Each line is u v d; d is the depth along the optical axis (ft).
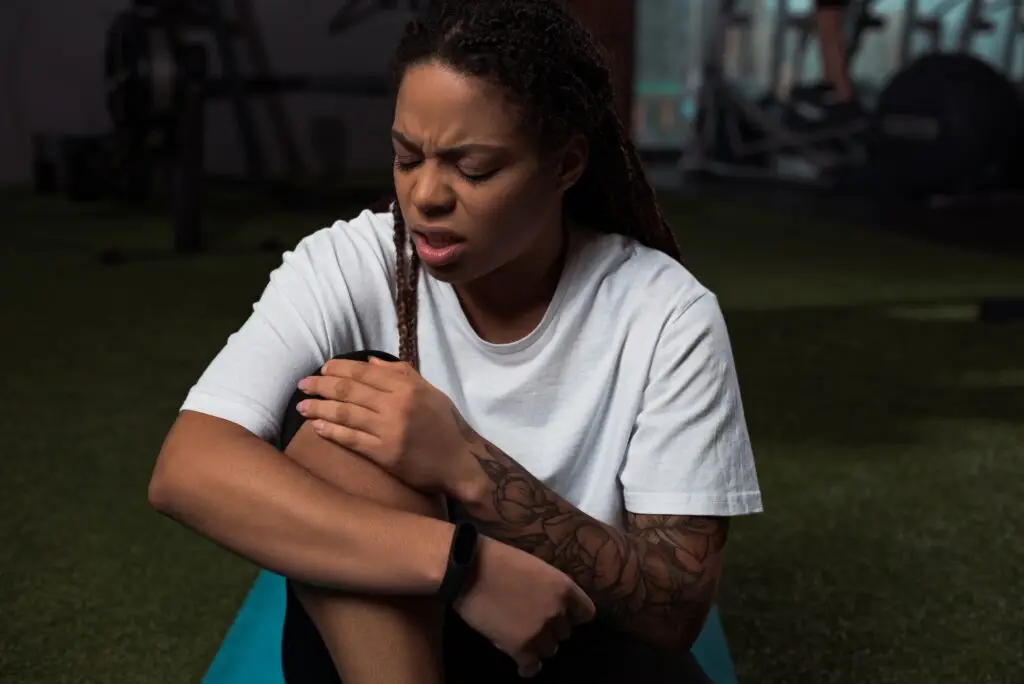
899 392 7.92
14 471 6.00
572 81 2.66
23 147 18.35
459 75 2.51
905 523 5.62
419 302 3.00
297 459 2.68
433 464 2.63
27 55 18.06
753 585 4.93
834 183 18.56
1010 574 5.06
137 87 12.50
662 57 23.15
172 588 4.78
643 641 2.83
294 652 2.80
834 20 16.99
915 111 16.48
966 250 14.49
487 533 2.70
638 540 2.79
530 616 2.58
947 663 4.26
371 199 16.63
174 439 2.72
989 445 6.82
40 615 4.48
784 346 9.18
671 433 2.87
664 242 3.20
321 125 20.36
